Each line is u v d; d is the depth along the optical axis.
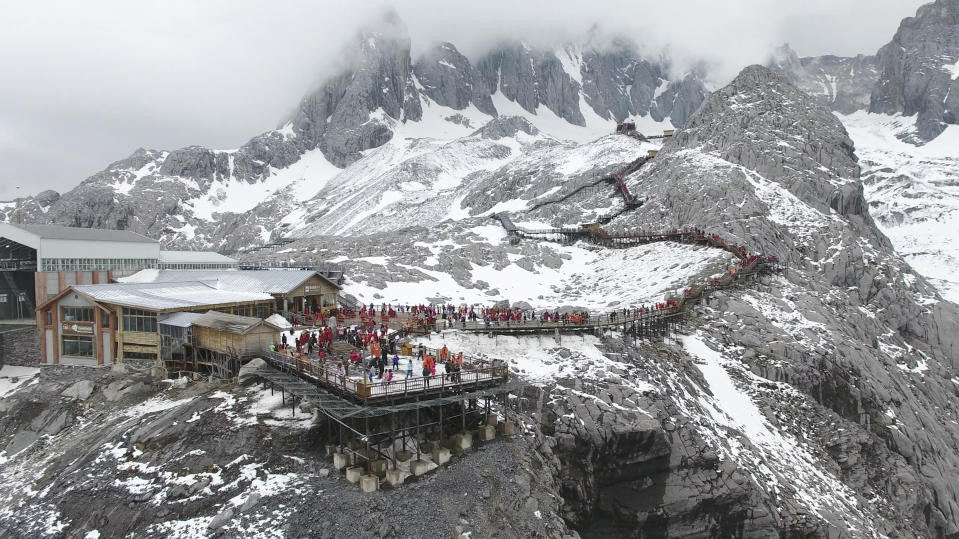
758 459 46.81
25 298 77.00
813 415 55.91
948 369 79.06
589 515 41.06
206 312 49.81
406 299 79.00
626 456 42.34
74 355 53.69
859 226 109.44
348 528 28.48
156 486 32.50
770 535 41.69
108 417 44.16
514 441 38.41
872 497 50.91
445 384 35.50
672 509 42.12
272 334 45.72
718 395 54.50
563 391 44.44
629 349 52.62
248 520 29.17
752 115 131.00
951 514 55.34
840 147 124.75
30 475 39.12
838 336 65.62
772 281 75.88
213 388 43.56
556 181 154.00
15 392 52.78
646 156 150.62
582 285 89.38
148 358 50.12
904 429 58.94
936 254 182.00
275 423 36.12
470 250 102.25
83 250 72.62
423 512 30.05
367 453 32.12
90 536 30.77
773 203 101.88
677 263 84.81
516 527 32.16
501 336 51.62
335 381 34.75
